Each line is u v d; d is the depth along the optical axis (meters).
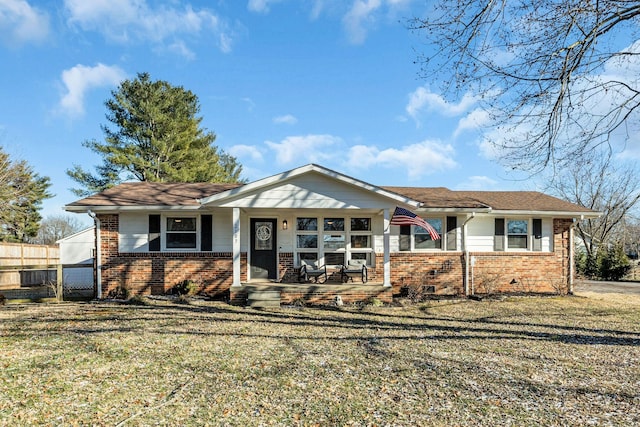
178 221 14.34
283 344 7.81
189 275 14.13
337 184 13.01
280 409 4.72
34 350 7.21
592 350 7.47
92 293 14.35
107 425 4.29
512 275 15.48
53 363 6.45
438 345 7.80
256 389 5.37
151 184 16.89
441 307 12.57
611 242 33.00
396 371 6.16
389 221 13.27
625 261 25.94
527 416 4.54
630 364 6.59
